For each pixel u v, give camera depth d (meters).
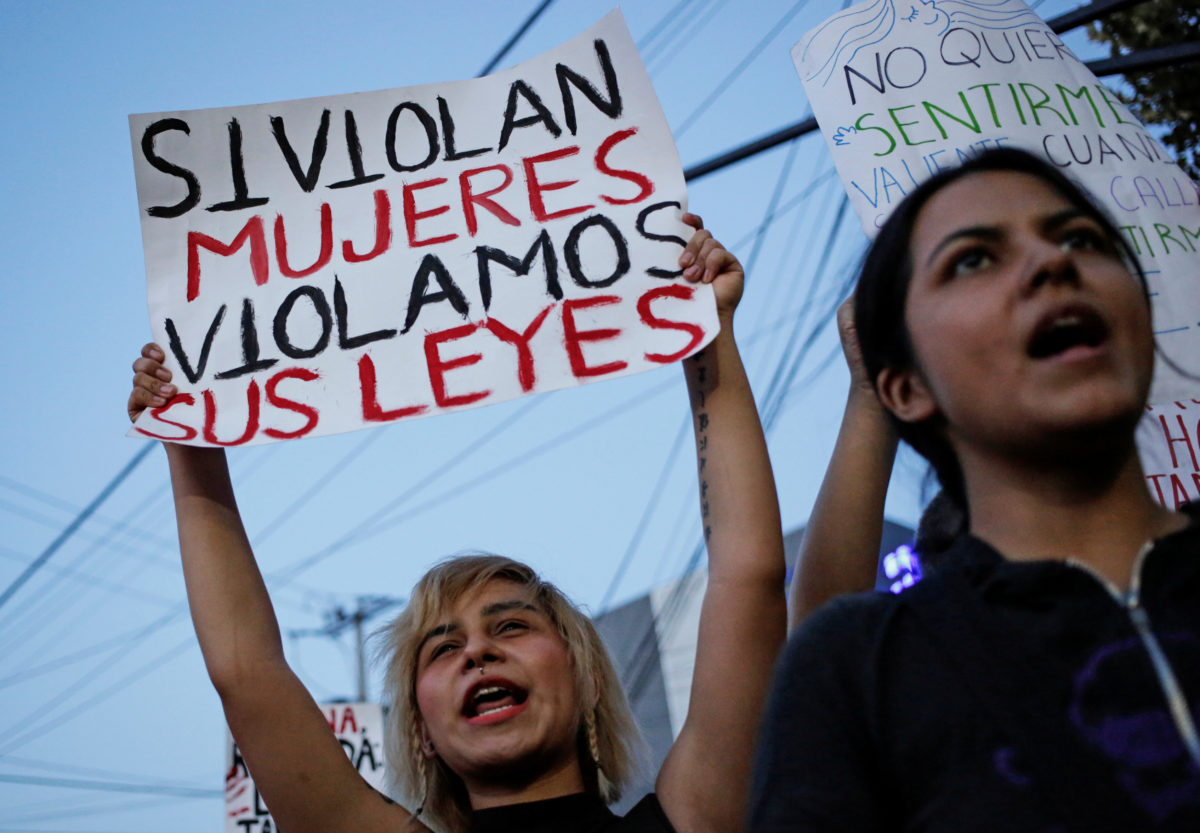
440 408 2.57
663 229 2.66
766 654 2.27
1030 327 1.36
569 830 2.39
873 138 3.12
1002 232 1.47
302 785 2.39
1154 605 1.23
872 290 1.62
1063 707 1.19
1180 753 1.13
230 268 2.78
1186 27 6.39
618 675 2.89
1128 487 1.37
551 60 2.90
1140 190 3.09
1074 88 3.23
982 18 3.27
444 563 2.86
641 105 2.80
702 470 2.46
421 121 2.91
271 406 2.62
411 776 2.76
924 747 1.23
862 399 2.62
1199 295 2.96
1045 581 1.27
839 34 3.28
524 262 2.70
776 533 2.36
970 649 1.26
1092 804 1.13
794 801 1.27
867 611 1.38
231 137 2.89
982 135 3.10
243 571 2.54
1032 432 1.35
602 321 2.59
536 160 2.81
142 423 2.59
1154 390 2.84
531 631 2.67
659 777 2.37
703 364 2.54
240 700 2.41
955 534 1.68
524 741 2.49
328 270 2.76
